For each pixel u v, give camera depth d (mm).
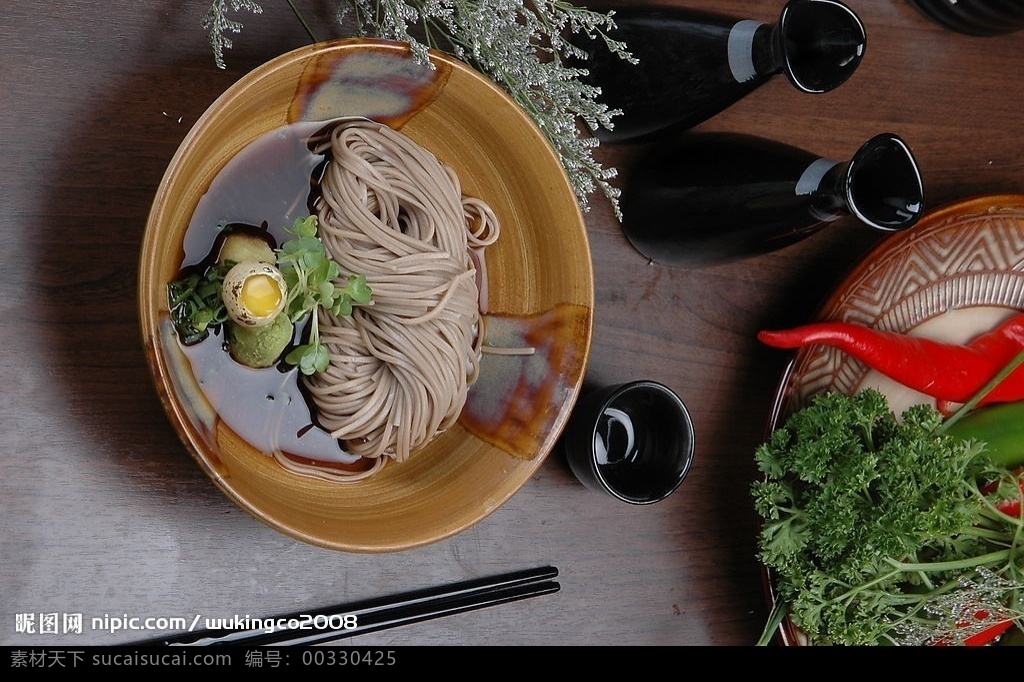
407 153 858
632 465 938
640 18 899
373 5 888
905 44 1014
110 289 854
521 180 866
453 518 837
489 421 878
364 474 860
